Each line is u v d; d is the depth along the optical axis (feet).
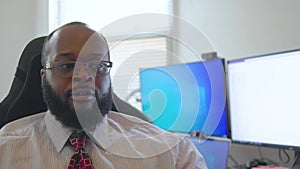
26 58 3.36
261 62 4.16
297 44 4.93
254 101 4.25
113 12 6.48
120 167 2.68
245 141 4.38
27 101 3.25
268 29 5.17
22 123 2.94
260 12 5.26
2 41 7.36
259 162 4.49
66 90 2.45
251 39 5.31
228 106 4.59
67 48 2.44
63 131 2.67
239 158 5.03
